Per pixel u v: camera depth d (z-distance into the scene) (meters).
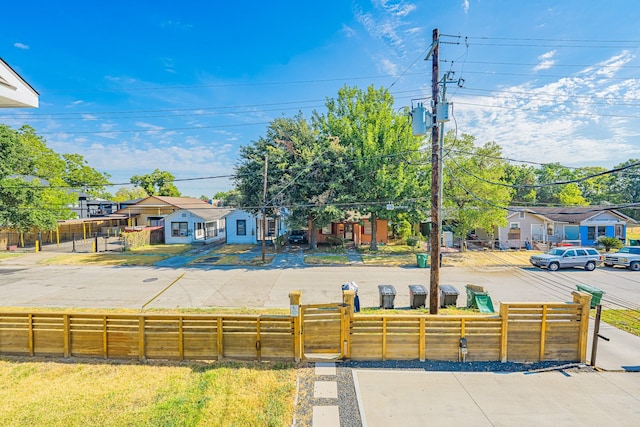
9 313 7.84
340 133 23.89
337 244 27.20
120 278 16.48
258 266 19.58
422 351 7.45
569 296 13.13
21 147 23.14
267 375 6.85
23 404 5.85
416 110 10.21
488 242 27.58
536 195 49.88
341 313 7.55
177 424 5.26
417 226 31.94
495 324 7.41
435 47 10.12
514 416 5.36
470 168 23.09
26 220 23.38
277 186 21.09
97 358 7.71
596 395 5.98
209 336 7.59
